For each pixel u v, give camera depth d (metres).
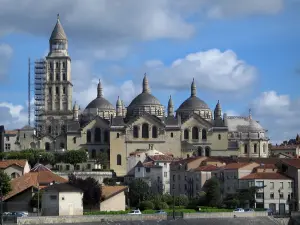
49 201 192.88
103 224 186.25
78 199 196.50
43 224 177.62
